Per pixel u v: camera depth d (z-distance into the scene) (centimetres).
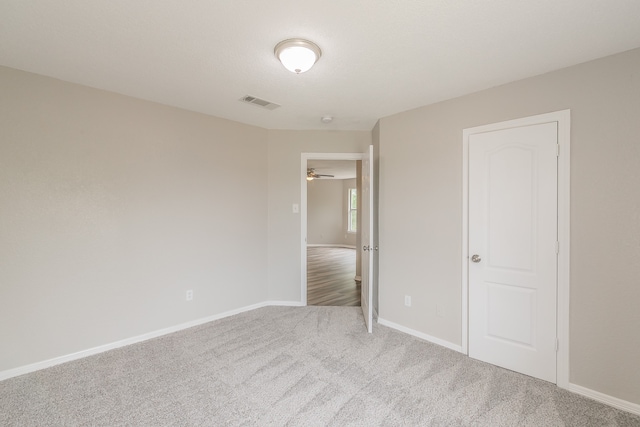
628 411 192
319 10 158
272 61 214
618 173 196
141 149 289
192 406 191
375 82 247
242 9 158
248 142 376
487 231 254
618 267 196
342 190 1073
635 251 190
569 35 179
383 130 339
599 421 182
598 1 149
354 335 305
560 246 217
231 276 362
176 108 312
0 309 222
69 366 241
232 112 330
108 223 270
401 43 189
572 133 213
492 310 251
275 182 399
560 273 218
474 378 228
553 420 183
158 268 302
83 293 257
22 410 187
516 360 238
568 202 214
